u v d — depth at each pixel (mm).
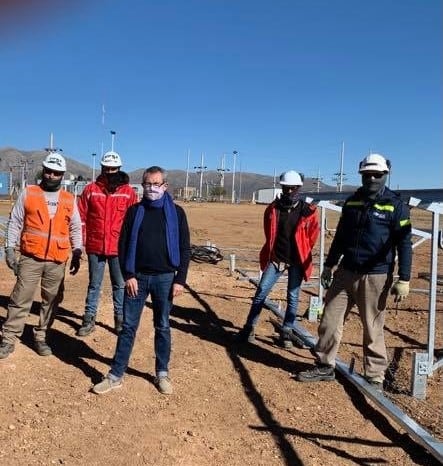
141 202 4855
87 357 5789
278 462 3949
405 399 5078
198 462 3912
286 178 6195
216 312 8109
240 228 26875
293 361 6066
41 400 4723
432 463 4012
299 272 6434
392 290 4941
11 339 5523
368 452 4137
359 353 6406
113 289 6543
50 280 5500
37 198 5309
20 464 3762
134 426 4379
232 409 4777
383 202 4957
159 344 5023
